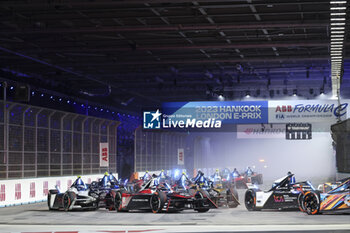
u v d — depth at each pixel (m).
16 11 25.70
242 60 36.94
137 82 47.84
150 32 30.22
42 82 44.78
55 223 16.50
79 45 33.31
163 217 18.27
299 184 19.39
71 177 31.59
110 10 25.31
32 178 27.22
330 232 12.62
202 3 24.61
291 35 31.05
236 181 39.03
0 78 39.22
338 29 24.55
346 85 49.12
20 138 27.28
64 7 25.38
